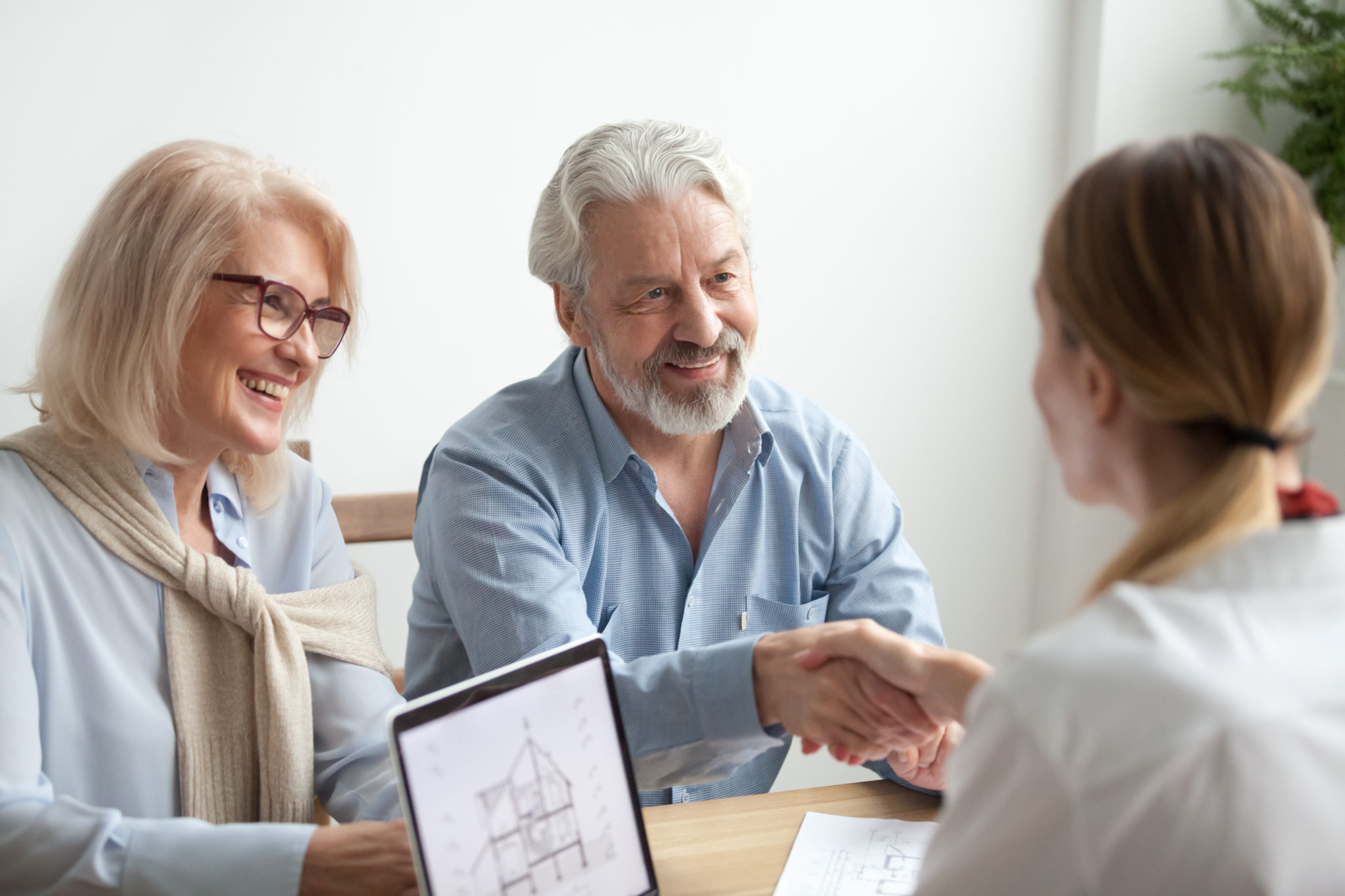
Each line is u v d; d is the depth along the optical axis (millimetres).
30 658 1000
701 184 1201
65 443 1076
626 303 1205
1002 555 2436
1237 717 514
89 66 1752
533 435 1280
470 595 1171
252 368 1070
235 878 875
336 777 1146
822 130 2148
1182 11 2158
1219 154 590
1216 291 565
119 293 1017
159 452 1062
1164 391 588
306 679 1133
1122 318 588
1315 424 2152
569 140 2012
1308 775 519
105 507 1060
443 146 1949
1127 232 586
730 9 2057
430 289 1984
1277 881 521
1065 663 564
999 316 2316
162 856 881
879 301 2242
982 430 2355
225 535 1181
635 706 1042
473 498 1203
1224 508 581
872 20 2135
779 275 2180
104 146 1776
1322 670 535
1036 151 2270
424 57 1916
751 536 1332
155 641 1081
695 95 2070
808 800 1088
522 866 807
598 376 1312
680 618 1325
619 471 1282
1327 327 583
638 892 864
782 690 1010
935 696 936
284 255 1070
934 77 2189
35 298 1769
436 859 769
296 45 1850
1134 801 526
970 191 2248
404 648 2061
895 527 1413
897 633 1331
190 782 1076
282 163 1839
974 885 588
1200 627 555
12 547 1010
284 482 1229
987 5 2188
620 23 2006
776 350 2207
